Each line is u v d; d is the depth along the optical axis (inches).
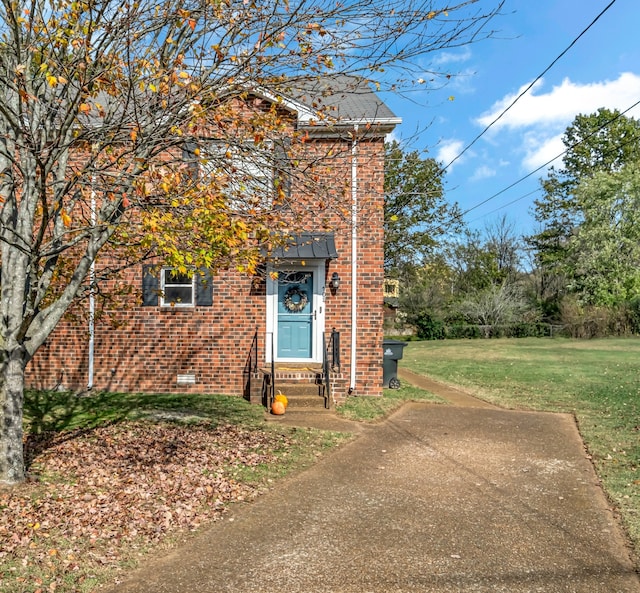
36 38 228.7
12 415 246.7
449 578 175.3
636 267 1412.4
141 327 499.8
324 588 168.2
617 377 673.0
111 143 246.2
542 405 507.2
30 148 207.0
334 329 497.0
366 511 235.6
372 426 402.3
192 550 194.7
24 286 248.5
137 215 276.1
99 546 193.3
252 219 283.6
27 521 207.5
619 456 326.0
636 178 1407.5
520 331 1535.4
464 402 518.6
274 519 225.1
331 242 481.4
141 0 253.0
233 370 499.5
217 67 247.9
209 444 334.0
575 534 211.9
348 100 543.5
